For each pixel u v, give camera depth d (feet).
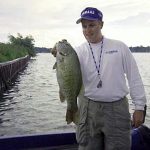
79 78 4.75
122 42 4.83
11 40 111.75
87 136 4.96
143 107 4.83
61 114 19.07
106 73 4.75
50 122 16.98
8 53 50.62
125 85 4.85
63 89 4.67
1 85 30.89
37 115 18.90
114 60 4.74
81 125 4.98
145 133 6.68
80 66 4.81
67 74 4.64
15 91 31.17
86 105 4.91
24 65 74.13
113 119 4.79
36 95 28.09
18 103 23.62
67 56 4.62
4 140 6.46
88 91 4.86
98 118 4.85
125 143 4.83
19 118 18.13
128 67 4.82
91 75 4.81
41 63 98.48
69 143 6.79
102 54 4.79
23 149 6.56
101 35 4.85
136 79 4.81
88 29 4.75
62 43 4.64
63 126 15.99
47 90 32.07
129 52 4.82
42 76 51.24
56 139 6.73
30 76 50.72
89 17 4.66
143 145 6.65
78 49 4.92
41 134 6.68
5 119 17.88
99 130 4.90
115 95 4.76
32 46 116.67
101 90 4.76
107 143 4.86
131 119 5.33
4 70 32.86
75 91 4.73
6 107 21.90
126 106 4.87
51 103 23.27
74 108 4.75
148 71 62.54
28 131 15.26
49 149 6.61
